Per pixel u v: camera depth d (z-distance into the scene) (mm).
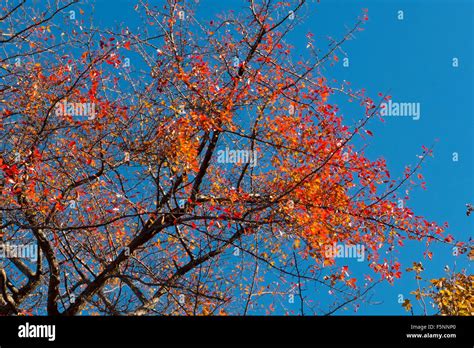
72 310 10727
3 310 11555
